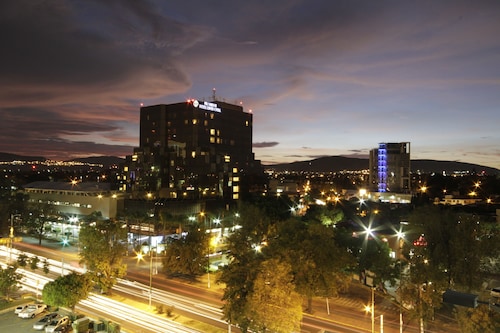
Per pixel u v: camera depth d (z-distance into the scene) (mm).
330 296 51031
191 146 170125
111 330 47188
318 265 50406
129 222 108438
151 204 116812
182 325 50438
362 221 105500
